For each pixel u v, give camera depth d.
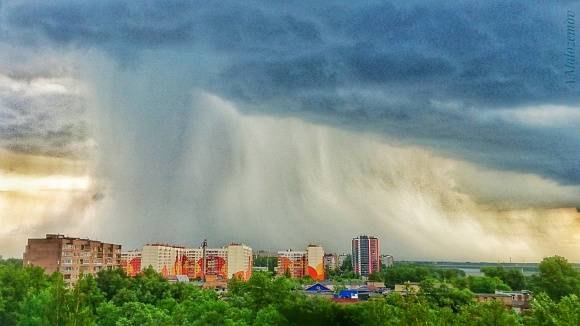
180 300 57.19
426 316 31.78
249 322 43.75
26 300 40.47
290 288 56.50
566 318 34.81
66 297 35.94
